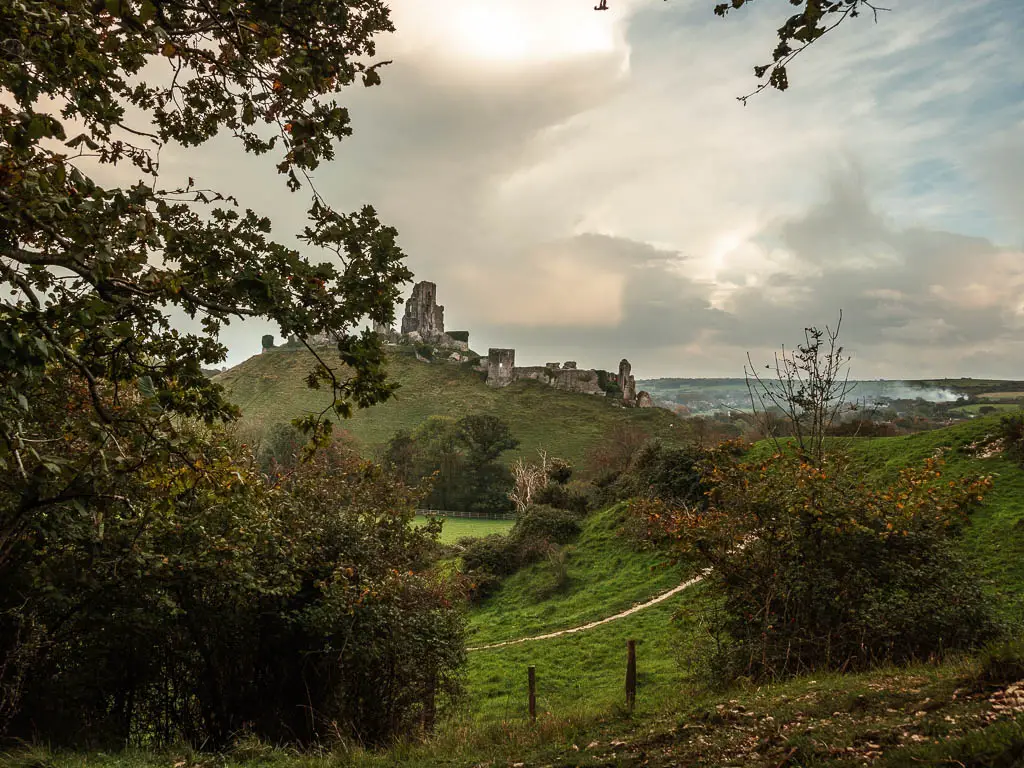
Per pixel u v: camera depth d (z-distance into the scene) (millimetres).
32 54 5090
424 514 90312
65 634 12344
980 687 7367
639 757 7953
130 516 11336
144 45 5949
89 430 6777
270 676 15727
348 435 85750
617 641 27781
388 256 6969
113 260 5633
